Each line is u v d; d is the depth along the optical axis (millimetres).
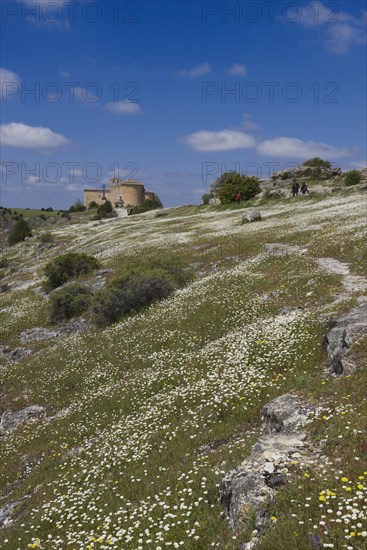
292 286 27188
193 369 20219
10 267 75250
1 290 57625
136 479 13055
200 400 16672
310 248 35938
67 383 25594
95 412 20422
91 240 78250
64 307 40344
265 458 10242
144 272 38438
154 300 35188
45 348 34406
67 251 73125
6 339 39688
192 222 74312
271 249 40094
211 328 25547
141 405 18984
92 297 39781
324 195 69625
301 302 24469
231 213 77250
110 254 58281
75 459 16672
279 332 19766
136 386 20969
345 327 16391
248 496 9234
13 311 45719
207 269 41062
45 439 20188
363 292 22516
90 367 26531
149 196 193750
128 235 72500
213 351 21172
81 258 51156
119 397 20781
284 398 13648
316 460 9719
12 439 21578
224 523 9312
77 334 35219
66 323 38688
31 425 22609
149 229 75000
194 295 32188
